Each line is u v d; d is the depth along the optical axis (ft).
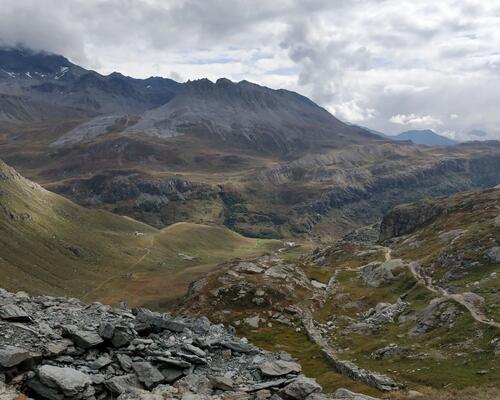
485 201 588.91
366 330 264.52
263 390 93.40
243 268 413.39
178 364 99.14
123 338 102.73
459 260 342.23
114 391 84.79
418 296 300.20
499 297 233.35
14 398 73.61
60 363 91.20
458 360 171.53
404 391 142.10
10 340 92.84
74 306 125.90
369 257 525.75
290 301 346.54
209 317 327.67
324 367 201.87
